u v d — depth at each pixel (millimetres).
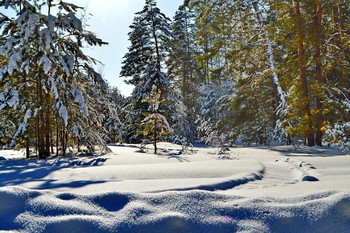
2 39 9617
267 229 1920
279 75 18906
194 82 34281
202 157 7805
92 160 7043
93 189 2895
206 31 21062
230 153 9594
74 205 2254
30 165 6273
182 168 4340
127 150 11156
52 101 9492
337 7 17188
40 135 9156
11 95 9078
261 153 10070
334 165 4633
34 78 9352
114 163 6410
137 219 2055
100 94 12078
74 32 10336
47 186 3156
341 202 1997
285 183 3213
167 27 22625
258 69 20750
